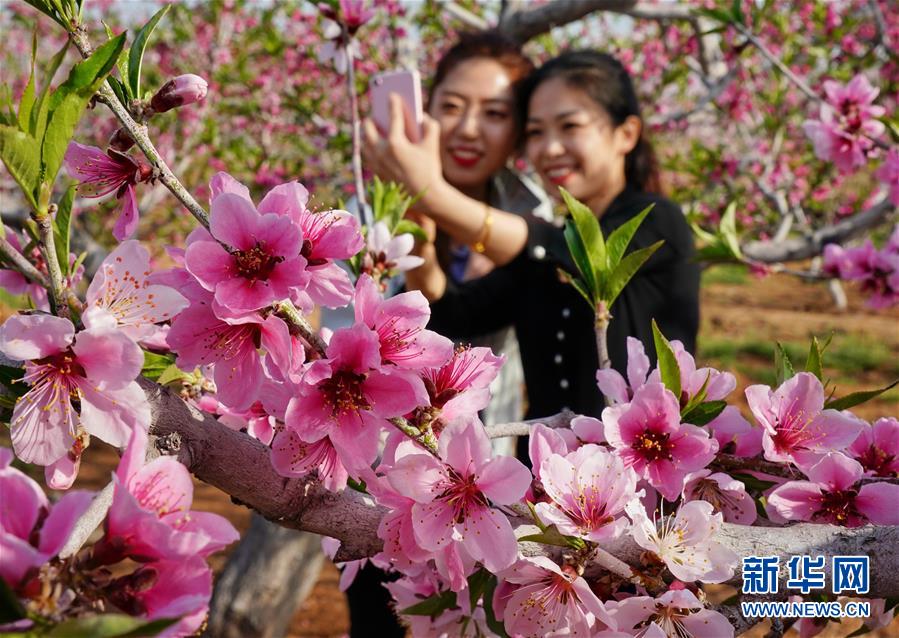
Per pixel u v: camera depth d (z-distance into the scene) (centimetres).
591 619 111
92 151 115
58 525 77
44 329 89
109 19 730
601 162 269
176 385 128
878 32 479
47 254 95
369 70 556
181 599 77
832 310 1442
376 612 272
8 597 68
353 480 124
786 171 643
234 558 423
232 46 689
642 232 239
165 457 86
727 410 137
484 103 286
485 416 288
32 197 93
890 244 313
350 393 102
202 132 582
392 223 200
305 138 634
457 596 133
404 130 244
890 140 306
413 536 107
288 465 105
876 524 122
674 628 111
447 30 612
